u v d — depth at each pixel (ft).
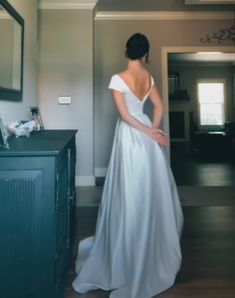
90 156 14.62
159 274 5.70
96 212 10.46
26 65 9.11
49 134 8.04
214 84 35.63
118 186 5.62
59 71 14.37
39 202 4.60
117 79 5.59
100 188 14.02
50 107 14.42
